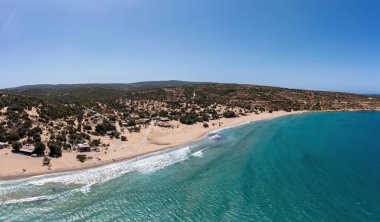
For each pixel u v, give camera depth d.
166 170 62.66
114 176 58.34
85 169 61.69
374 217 41.16
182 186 53.41
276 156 74.06
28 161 62.94
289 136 102.38
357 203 45.53
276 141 93.19
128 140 89.12
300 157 73.06
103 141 84.88
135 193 50.06
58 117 101.31
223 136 101.75
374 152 78.75
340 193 49.53
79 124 97.00
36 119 91.75
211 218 41.47
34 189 50.53
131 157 72.00
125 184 54.12
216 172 61.38
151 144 86.56
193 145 87.44
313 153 77.31
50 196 48.06
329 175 58.88
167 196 48.97
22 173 57.00
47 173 58.16
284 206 44.91
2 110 95.31
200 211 43.56
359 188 51.62
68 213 42.62
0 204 44.81
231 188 52.31
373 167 64.19
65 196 48.22
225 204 45.81
